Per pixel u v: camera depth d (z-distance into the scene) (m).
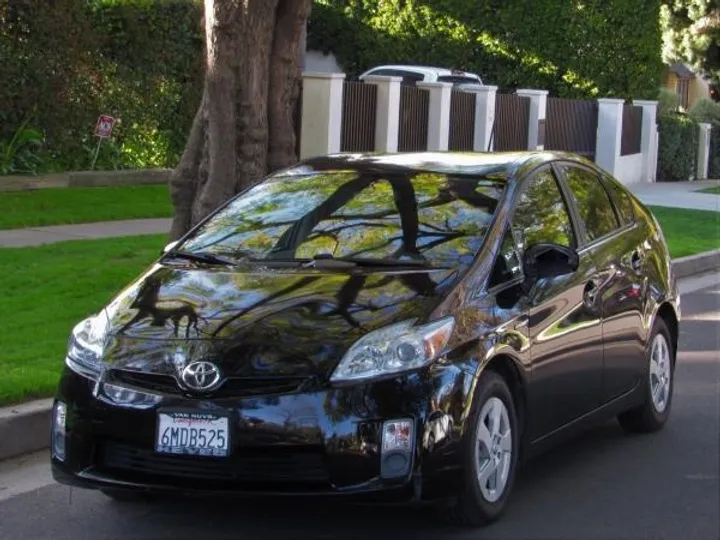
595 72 28.80
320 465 5.26
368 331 5.41
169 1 20.48
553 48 28.80
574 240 6.86
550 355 6.21
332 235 6.46
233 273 6.17
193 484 5.38
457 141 23.16
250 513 6.07
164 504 6.25
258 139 11.06
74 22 18.83
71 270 11.47
